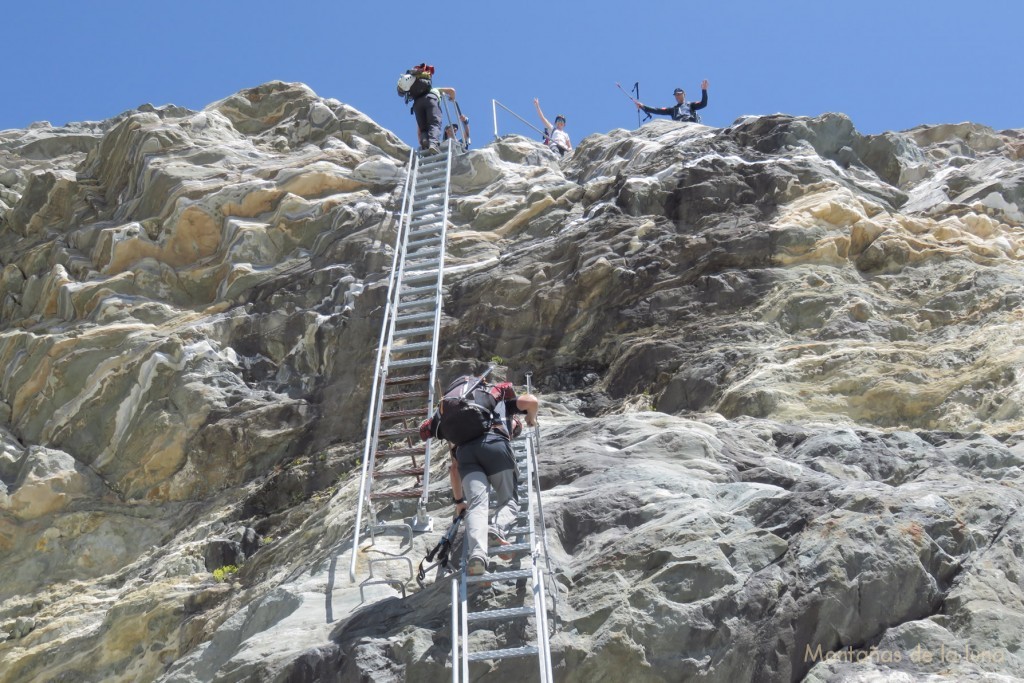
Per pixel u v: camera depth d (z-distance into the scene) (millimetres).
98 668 8852
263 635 6484
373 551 7266
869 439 7938
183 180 14312
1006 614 5777
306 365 12055
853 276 10773
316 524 8977
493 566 6500
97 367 12203
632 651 5762
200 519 10617
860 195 12211
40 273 14516
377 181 14445
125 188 15414
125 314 12797
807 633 5750
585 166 15500
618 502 6938
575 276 11516
